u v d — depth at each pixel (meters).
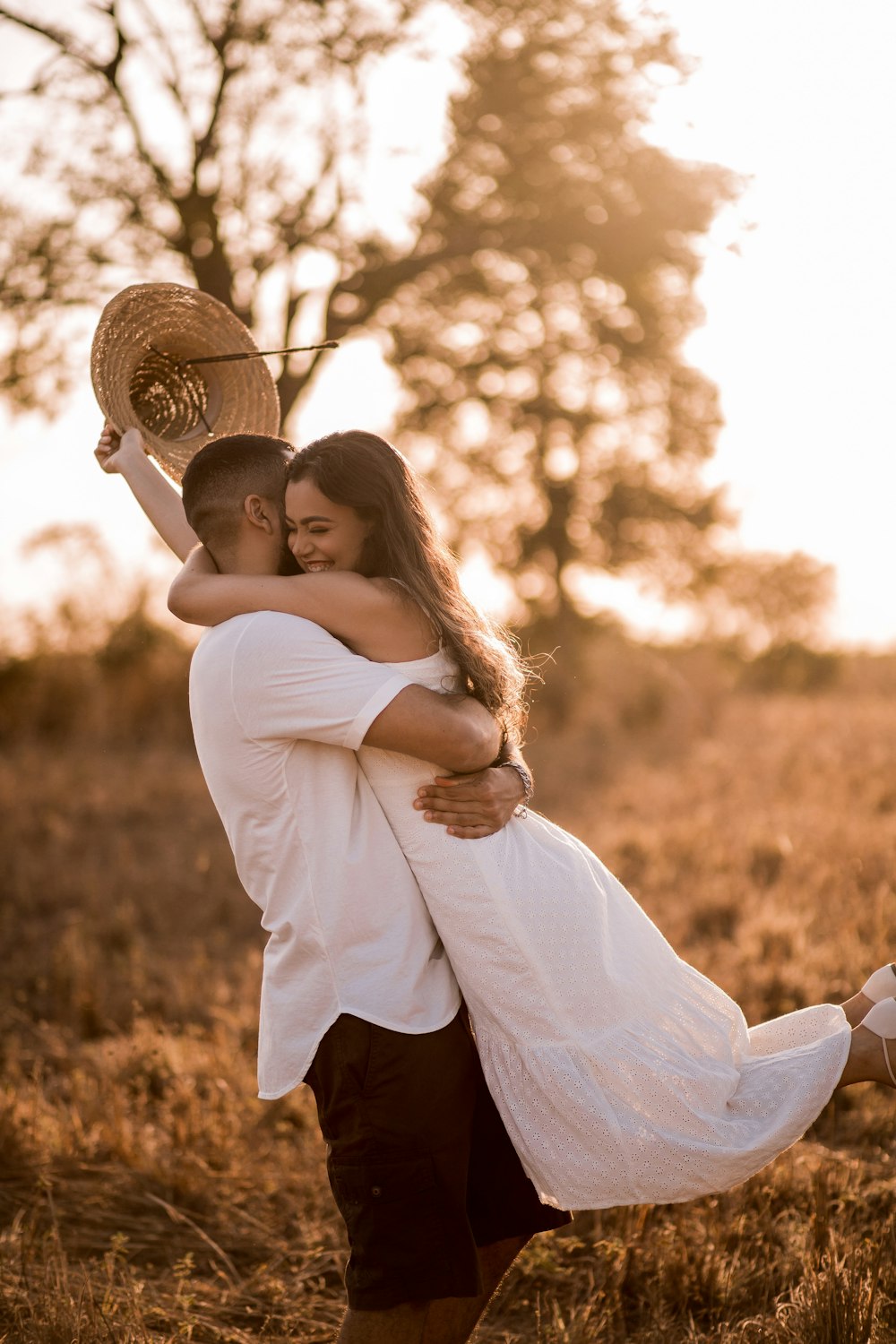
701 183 12.12
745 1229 3.39
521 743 2.73
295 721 2.38
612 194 12.55
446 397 14.67
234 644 2.42
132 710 16.38
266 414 3.06
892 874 7.27
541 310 13.95
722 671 22.41
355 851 2.43
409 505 2.52
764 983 5.49
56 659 16.89
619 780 12.27
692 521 18.58
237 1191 3.92
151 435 2.96
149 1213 3.80
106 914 7.81
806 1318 2.81
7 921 7.71
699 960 5.95
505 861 2.46
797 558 25.28
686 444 15.93
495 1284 2.68
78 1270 3.41
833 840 8.19
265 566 2.59
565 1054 2.41
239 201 12.62
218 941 7.32
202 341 2.98
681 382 14.88
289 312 13.14
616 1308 3.08
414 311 14.02
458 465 16.12
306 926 2.41
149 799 11.76
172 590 2.52
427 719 2.36
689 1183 2.40
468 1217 2.49
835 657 23.95
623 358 14.34
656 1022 2.51
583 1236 3.54
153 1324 3.12
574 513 17.80
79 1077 4.70
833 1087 2.45
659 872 7.79
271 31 11.88
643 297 13.51
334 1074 2.38
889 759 11.67
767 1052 2.62
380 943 2.41
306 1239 3.54
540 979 2.41
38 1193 3.83
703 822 9.15
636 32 11.34
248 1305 3.29
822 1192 3.43
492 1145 2.59
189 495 2.58
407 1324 2.36
